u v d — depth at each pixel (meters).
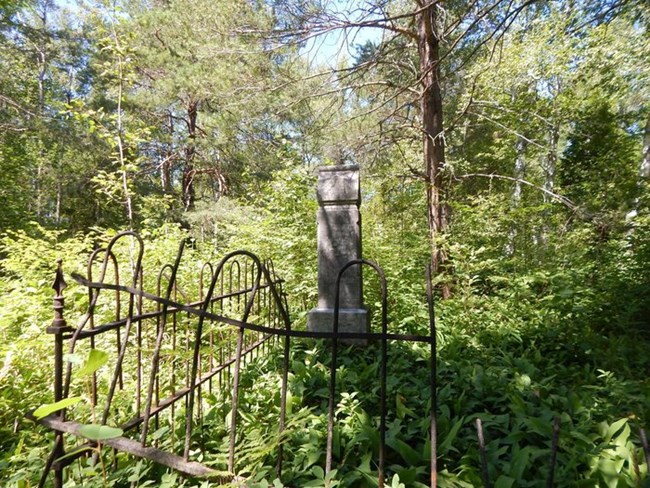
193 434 2.04
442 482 1.67
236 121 8.80
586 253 5.98
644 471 1.69
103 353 1.13
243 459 1.61
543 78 9.28
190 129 12.53
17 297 3.69
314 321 4.01
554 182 10.77
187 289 4.22
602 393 2.74
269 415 2.26
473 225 6.42
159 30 9.23
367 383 2.80
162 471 1.79
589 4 4.38
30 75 14.54
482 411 2.45
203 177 15.27
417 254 6.60
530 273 5.34
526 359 3.32
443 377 2.92
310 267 5.45
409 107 8.32
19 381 2.60
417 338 1.39
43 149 13.12
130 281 4.24
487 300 4.99
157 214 8.56
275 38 6.03
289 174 6.68
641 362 3.23
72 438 2.01
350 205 4.16
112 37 5.27
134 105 11.39
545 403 2.44
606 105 9.47
